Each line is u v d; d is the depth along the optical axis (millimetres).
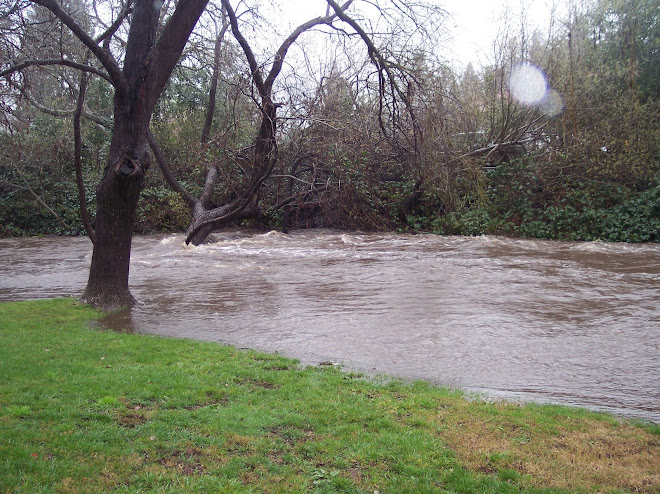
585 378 7043
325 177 23234
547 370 7328
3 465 4262
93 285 10945
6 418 5074
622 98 21703
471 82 24000
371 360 7773
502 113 21859
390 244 19875
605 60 23562
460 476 4453
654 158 21188
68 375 6359
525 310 10359
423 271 14445
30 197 24984
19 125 17047
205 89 25016
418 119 17312
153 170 25219
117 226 10844
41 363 6773
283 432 5223
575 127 21594
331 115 19953
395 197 23625
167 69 10719
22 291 12859
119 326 9484
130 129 10430
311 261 16312
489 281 13023
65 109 22656
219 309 10734
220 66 18266
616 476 4484
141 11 10148
